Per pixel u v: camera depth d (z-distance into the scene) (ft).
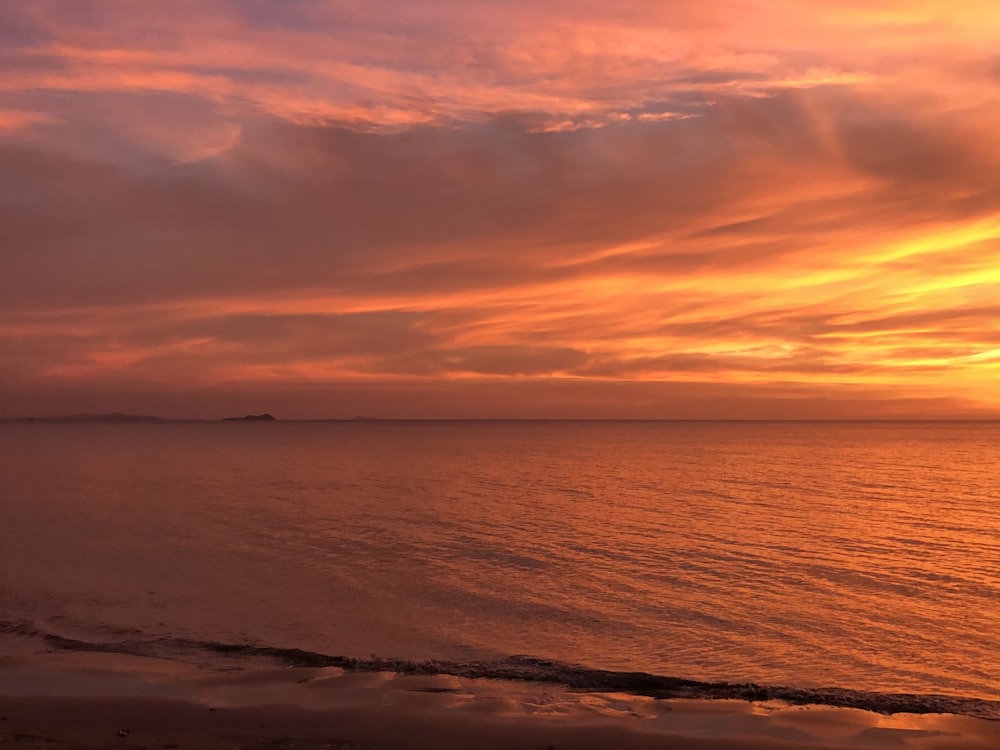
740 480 235.20
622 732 43.73
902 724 45.14
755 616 76.28
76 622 73.20
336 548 115.96
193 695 50.98
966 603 81.41
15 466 331.98
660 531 131.03
